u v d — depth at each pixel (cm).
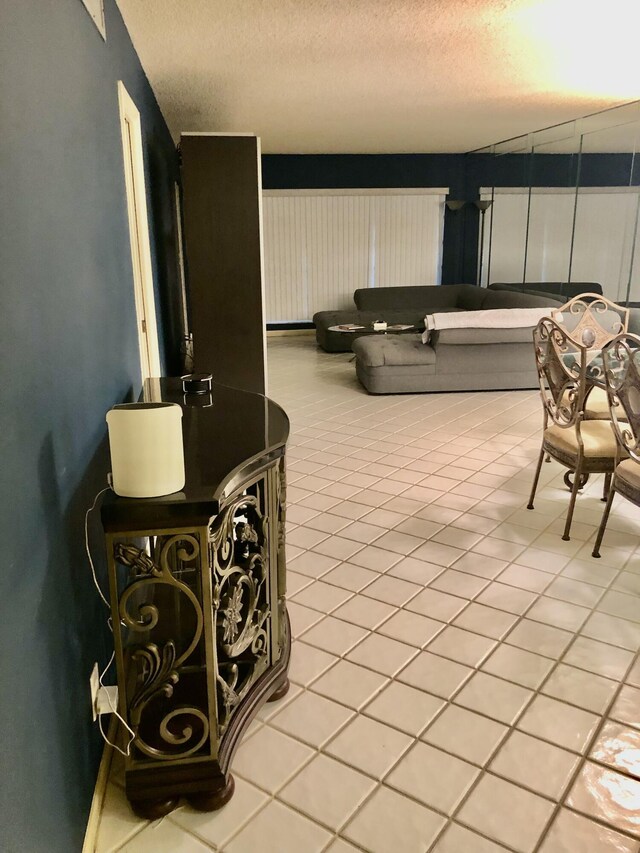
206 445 177
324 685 204
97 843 151
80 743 144
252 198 450
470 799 162
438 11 319
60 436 136
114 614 144
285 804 161
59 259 143
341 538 305
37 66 130
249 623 171
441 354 575
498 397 572
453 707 194
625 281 596
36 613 112
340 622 237
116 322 235
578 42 377
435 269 970
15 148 112
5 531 97
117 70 273
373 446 441
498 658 216
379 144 826
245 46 372
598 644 222
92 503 170
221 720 163
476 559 283
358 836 152
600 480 377
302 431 479
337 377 673
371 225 940
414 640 226
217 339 470
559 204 704
